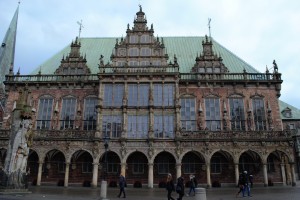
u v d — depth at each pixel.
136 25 49.12
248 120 45.09
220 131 41.56
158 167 43.09
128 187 41.38
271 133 41.44
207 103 46.25
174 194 30.27
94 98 47.38
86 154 44.41
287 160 43.88
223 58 52.47
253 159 43.44
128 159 43.28
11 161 26.61
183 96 46.47
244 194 27.72
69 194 27.94
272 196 25.88
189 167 43.25
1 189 25.30
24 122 28.20
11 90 48.34
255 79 46.75
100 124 42.31
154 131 41.84
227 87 46.84
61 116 46.88
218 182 41.66
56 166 44.41
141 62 47.22
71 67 50.03
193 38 57.12
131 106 42.84
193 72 48.47
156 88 43.88
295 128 68.56
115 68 45.09
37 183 41.00
